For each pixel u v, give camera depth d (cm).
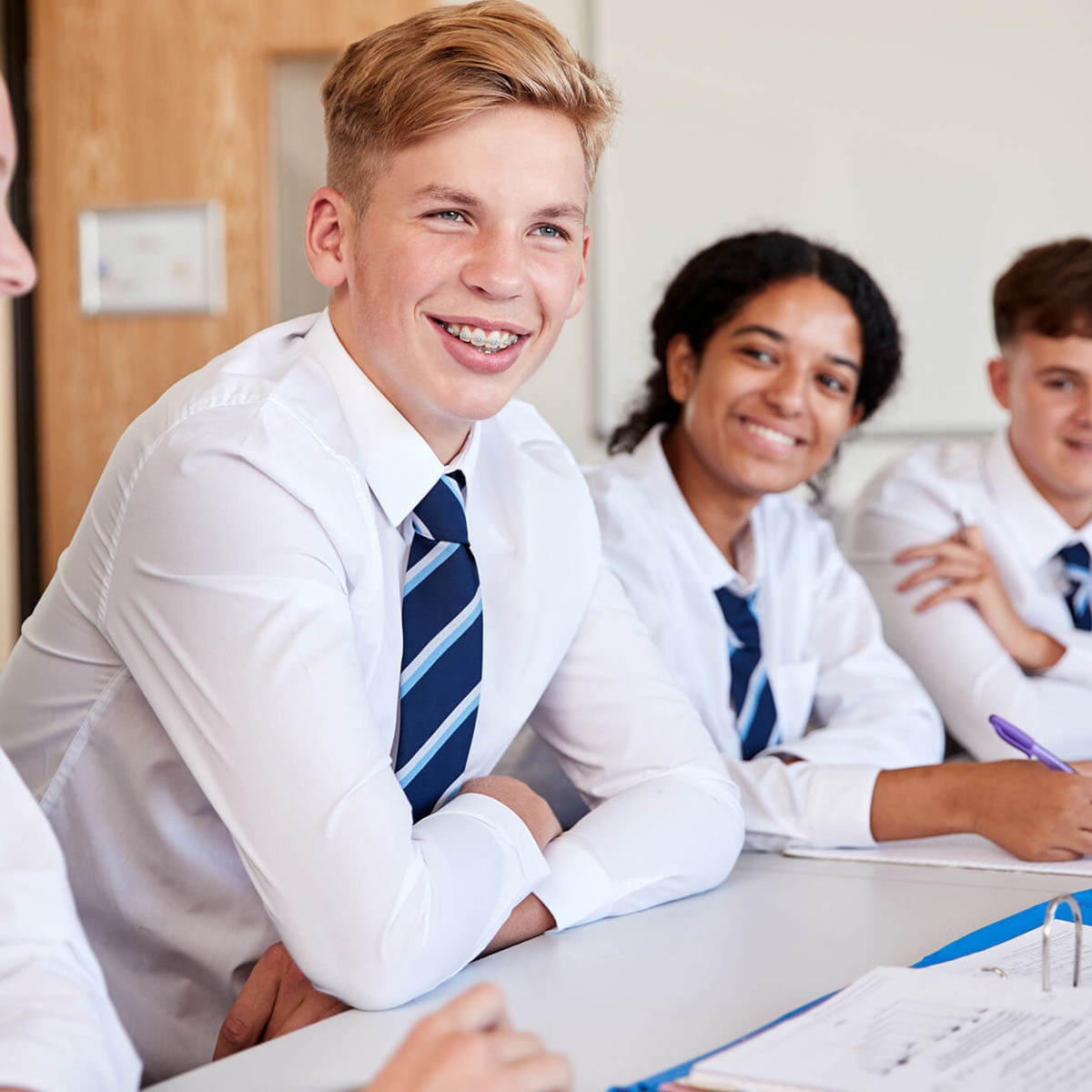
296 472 97
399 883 87
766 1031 73
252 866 89
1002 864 124
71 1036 64
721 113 352
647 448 174
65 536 362
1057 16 342
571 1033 80
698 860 112
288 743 88
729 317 167
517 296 103
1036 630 197
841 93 349
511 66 99
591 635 126
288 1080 74
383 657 108
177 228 354
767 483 167
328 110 108
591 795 125
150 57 354
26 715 109
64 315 360
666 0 352
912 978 81
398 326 104
